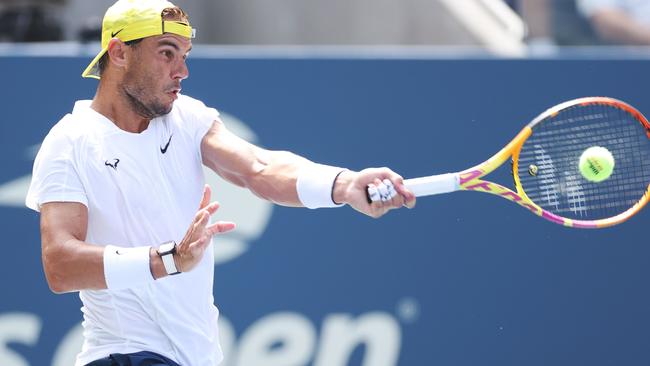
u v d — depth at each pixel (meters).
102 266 10.12
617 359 20.89
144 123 11.30
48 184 10.68
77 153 10.83
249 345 19.30
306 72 19.64
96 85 18.81
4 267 18.45
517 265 20.47
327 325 19.62
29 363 18.53
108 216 10.89
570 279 20.73
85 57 18.77
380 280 19.86
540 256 20.58
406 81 20.06
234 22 31.72
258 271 19.36
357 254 19.78
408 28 30.39
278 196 11.43
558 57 20.72
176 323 11.15
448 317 20.14
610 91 20.92
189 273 11.19
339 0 31.02
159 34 10.87
